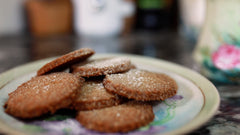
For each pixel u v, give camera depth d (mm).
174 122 265
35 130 253
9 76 326
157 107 286
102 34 604
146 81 297
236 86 350
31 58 459
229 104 312
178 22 703
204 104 278
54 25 639
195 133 267
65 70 329
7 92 301
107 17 587
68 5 638
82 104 280
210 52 357
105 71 307
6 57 463
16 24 637
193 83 315
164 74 338
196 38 550
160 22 696
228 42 342
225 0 334
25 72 339
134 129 256
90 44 560
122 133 251
